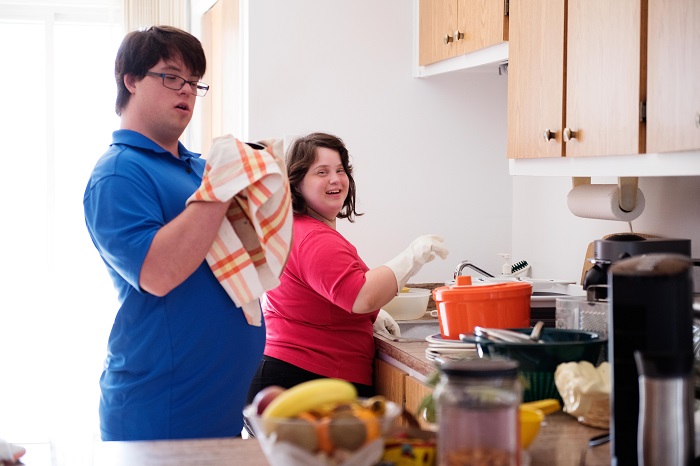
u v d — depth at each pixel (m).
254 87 3.49
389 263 2.58
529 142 2.54
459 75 3.68
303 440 1.18
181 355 2.13
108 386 2.20
